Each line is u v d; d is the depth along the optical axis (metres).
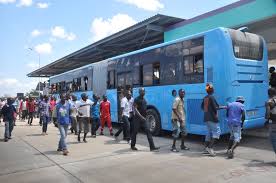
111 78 16.91
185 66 11.49
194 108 11.03
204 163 8.18
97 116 14.20
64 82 25.45
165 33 20.02
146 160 8.87
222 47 10.12
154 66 13.22
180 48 11.78
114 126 18.98
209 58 10.48
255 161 8.23
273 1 13.21
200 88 10.79
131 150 10.52
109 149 10.85
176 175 7.18
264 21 14.21
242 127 9.42
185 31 18.28
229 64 10.04
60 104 10.44
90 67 19.91
